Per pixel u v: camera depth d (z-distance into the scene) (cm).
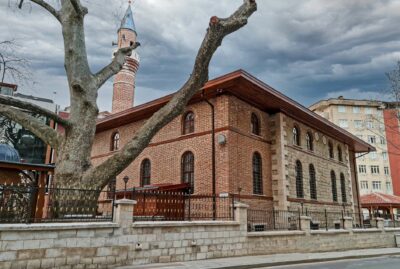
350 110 6406
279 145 1861
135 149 1066
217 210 1516
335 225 2256
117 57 1293
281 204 1761
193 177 1700
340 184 2550
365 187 6044
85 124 1083
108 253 875
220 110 1656
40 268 759
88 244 844
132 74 3403
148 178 1956
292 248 1365
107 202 1862
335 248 1592
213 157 1612
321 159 2327
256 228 1623
